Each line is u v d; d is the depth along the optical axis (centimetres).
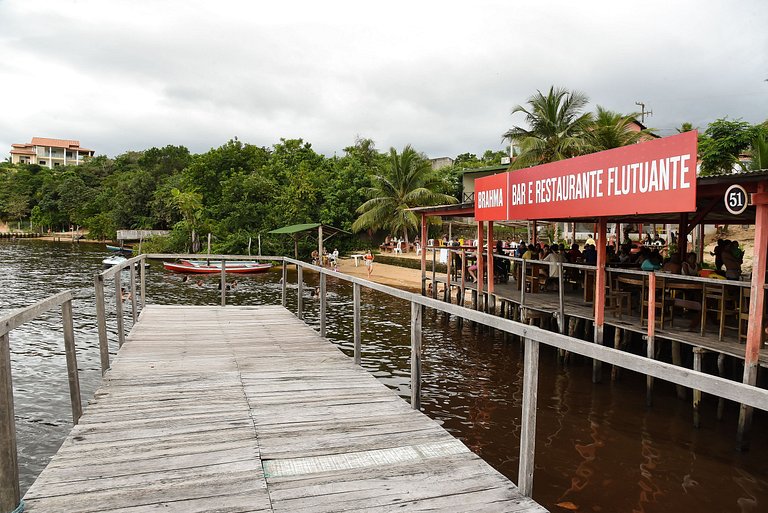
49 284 2509
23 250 4816
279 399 501
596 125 2600
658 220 1369
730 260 909
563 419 773
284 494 316
